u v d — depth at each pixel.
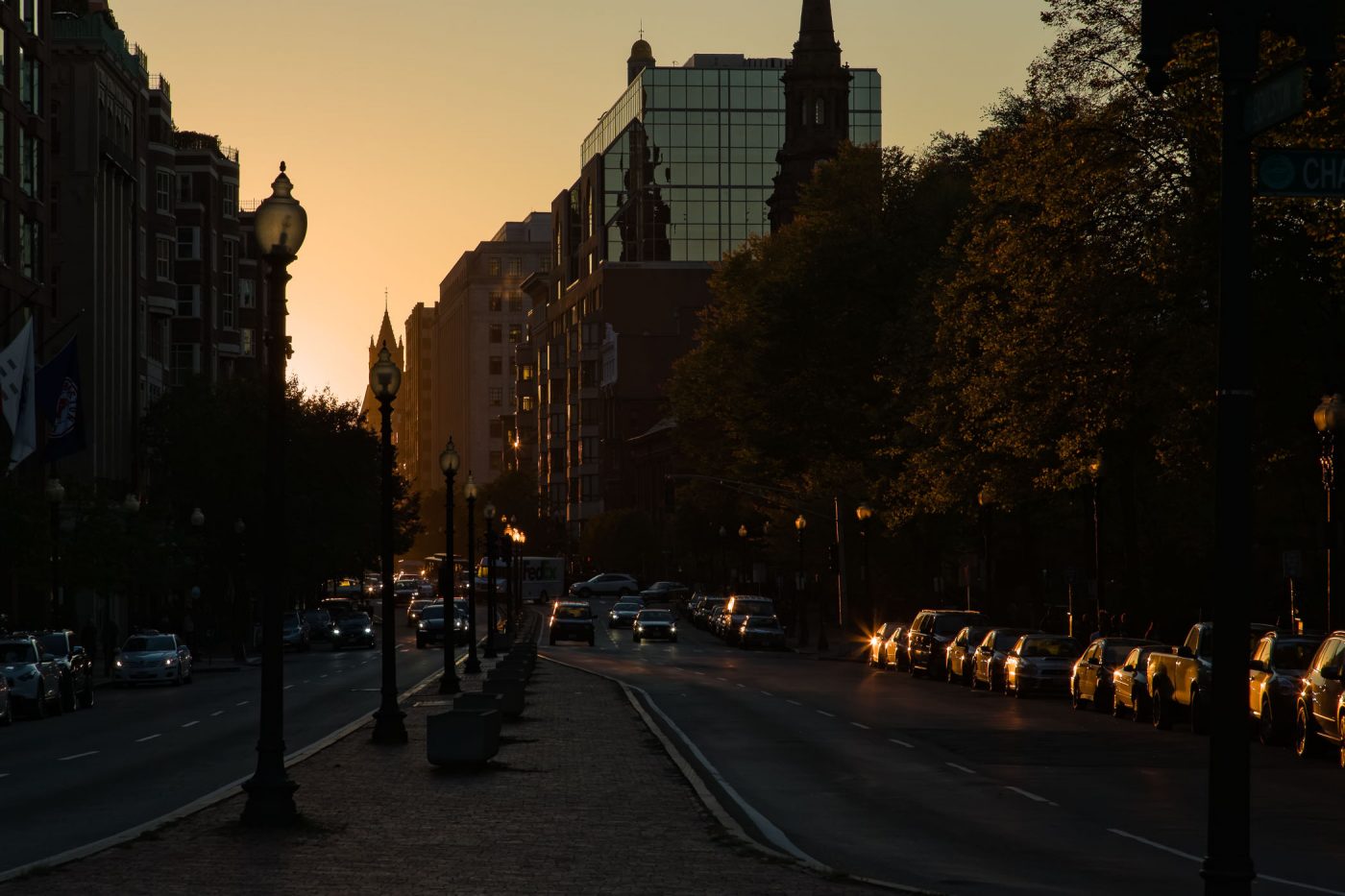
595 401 197.00
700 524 131.88
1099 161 42.88
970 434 52.81
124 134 97.38
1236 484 10.46
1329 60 10.62
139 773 27.78
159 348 109.94
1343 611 37.16
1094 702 43.00
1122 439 52.16
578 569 186.25
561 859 16.36
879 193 75.62
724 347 90.94
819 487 83.12
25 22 77.69
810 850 18.77
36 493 63.88
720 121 196.00
